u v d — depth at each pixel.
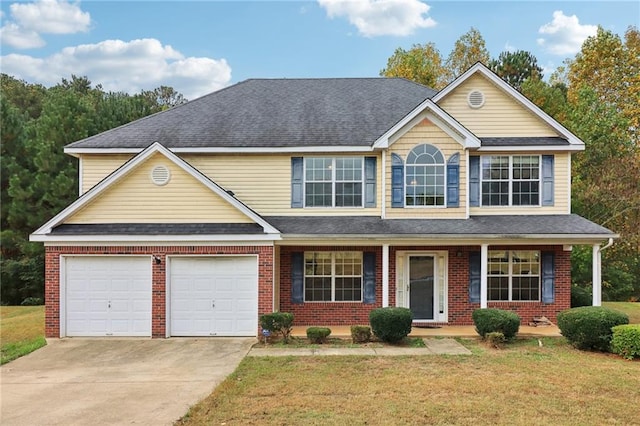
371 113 18.91
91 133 29.58
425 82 38.81
